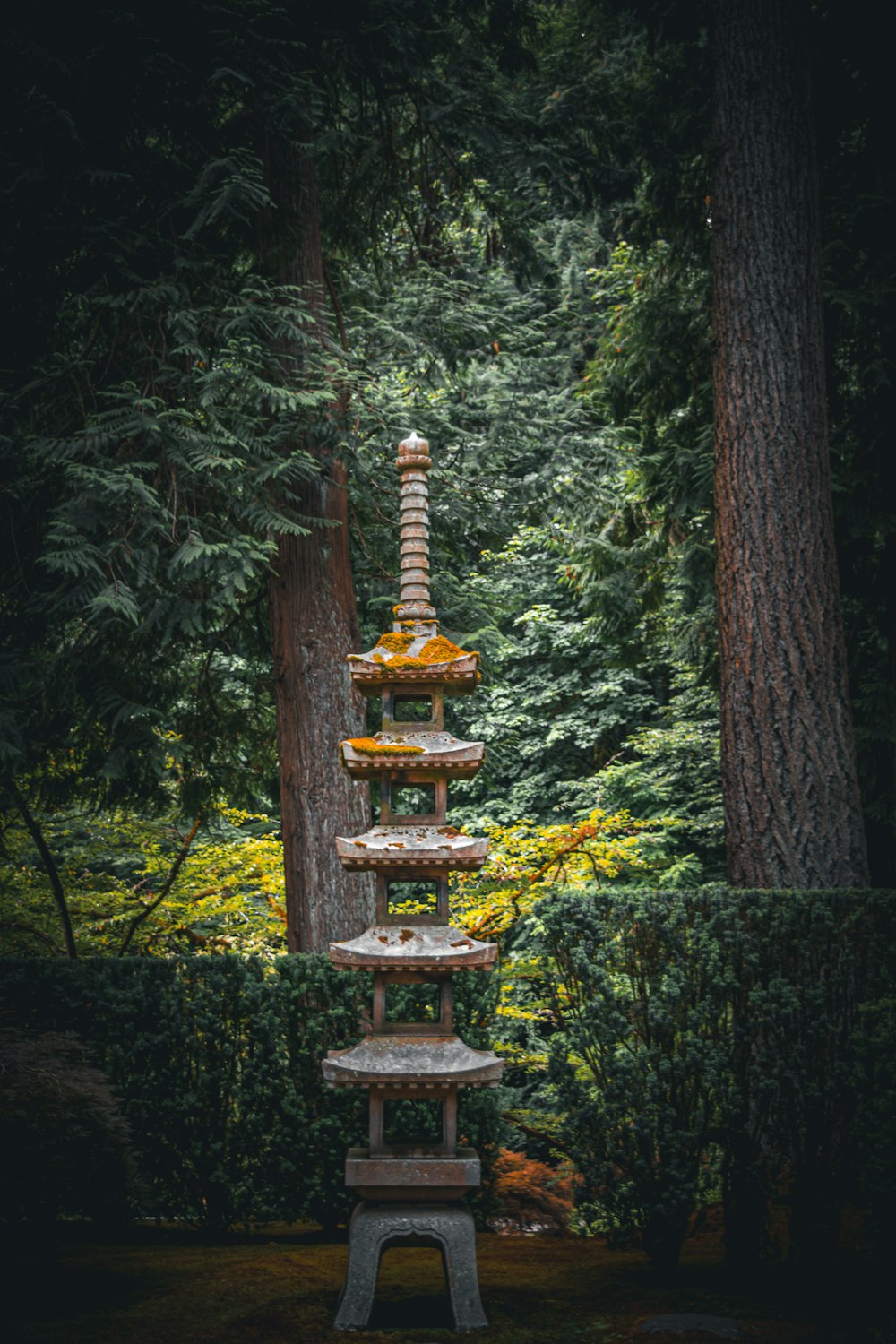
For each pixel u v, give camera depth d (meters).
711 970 4.27
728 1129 4.20
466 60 7.77
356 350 8.60
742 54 7.01
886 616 9.16
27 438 5.71
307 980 4.89
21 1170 3.71
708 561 9.45
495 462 8.71
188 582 6.32
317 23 7.17
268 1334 3.38
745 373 6.69
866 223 8.30
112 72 6.02
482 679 8.33
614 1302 3.74
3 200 5.95
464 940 3.67
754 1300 3.77
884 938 4.30
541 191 9.09
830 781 6.12
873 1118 3.77
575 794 14.91
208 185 6.18
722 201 6.97
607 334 11.84
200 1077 4.80
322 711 7.09
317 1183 4.73
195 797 8.34
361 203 9.16
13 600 6.39
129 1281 3.99
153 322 6.38
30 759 6.52
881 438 8.70
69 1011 4.84
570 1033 4.38
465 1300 3.44
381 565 8.23
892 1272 3.65
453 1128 3.59
